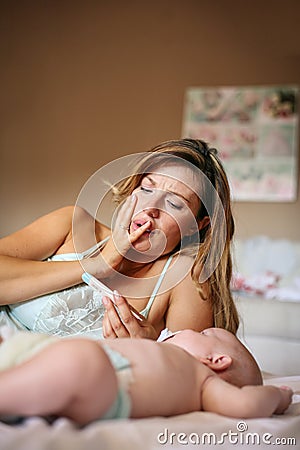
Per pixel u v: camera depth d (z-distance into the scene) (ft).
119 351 3.21
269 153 12.97
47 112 13.99
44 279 4.73
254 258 11.72
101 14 13.98
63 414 2.72
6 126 14.11
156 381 3.13
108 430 2.56
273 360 7.04
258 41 13.24
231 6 13.41
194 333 4.04
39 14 14.23
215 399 3.32
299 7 13.12
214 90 13.34
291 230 12.73
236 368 3.86
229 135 13.19
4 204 13.94
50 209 13.75
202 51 13.47
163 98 13.56
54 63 14.08
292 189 12.78
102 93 13.83
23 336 2.95
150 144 13.52
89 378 2.67
